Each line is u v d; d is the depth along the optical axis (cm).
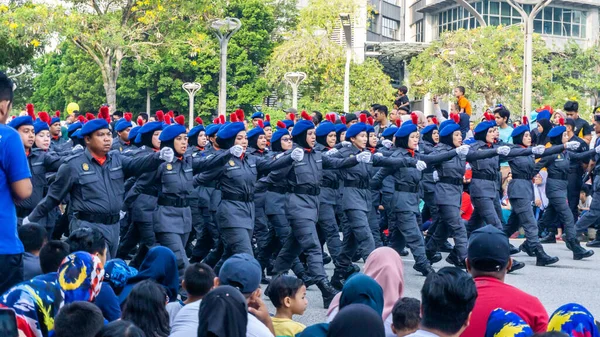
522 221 1388
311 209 1095
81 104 5316
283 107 4691
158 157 948
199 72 4756
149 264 736
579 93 4919
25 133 1087
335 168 1130
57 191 931
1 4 2975
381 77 4575
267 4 5097
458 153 1261
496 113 1731
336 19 4656
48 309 565
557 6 5941
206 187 1270
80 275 582
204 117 4847
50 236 1202
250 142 1283
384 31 6906
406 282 1233
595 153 1473
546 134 1702
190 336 581
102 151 941
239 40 4891
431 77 4603
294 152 1070
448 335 479
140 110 5069
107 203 941
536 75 4484
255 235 1293
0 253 558
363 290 590
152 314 590
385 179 1393
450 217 1293
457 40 4612
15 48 2888
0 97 554
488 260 572
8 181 567
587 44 5984
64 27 2917
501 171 1756
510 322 521
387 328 644
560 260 1440
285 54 4572
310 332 573
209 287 657
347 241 1176
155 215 1041
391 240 1341
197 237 1307
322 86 4578
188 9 3117
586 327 518
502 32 4600
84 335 495
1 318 475
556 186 1451
